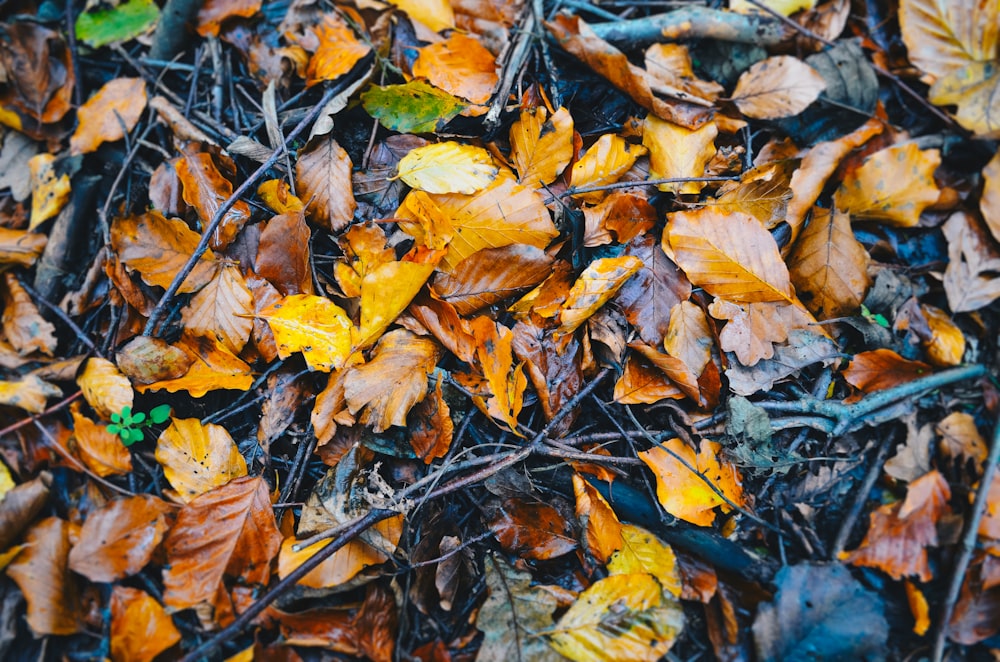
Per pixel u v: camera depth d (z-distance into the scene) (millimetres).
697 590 531
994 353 575
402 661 521
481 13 598
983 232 590
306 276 559
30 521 530
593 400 563
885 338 563
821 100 595
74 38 615
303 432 555
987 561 536
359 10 605
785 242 578
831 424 554
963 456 554
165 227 561
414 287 534
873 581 546
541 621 521
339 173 566
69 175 594
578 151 581
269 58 603
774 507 551
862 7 623
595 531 537
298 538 521
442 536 542
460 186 553
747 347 550
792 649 518
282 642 512
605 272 546
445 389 546
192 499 522
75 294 580
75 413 544
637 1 628
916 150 578
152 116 604
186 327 555
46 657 520
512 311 558
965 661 535
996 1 590
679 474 535
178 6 599
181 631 519
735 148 596
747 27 600
